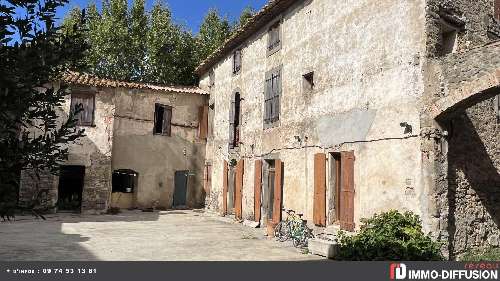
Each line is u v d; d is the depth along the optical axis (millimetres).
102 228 12430
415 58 8078
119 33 22875
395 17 8656
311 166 11086
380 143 8680
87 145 16531
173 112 19625
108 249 9109
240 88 16125
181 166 19609
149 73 24031
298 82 12086
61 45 2863
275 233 11453
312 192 10945
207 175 19234
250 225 13648
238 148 15852
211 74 19781
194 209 19344
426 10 7984
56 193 15156
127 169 18172
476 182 8484
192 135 20047
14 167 2699
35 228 11914
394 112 8430
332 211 10227
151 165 18797
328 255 8609
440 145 7688
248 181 14680
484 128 8898
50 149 2809
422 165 7684
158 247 9555
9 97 2576
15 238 10102
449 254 7648
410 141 7988
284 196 12297
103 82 17156
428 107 7715
